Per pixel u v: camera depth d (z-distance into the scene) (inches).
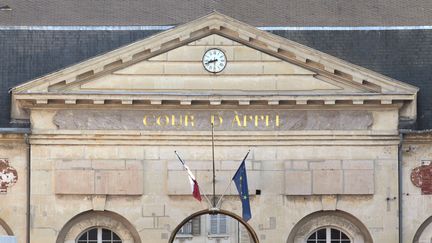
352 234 2169.0
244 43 2148.1
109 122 2149.4
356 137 2158.0
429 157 2164.1
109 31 2252.7
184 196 2155.5
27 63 2219.5
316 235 2171.5
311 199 2160.4
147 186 2154.3
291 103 2146.9
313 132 2156.7
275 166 2158.0
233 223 2177.7
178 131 2151.8
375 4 2321.6
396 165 2160.4
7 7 2305.6
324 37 2253.9
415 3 2325.3
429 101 2193.7
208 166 2154.3
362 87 2149.4
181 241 2177.7
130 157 2153.1
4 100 2177.7
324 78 2151.8
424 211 2161.7
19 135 2142.0
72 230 2155.5
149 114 2153.1
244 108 2154.3
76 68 2128.4
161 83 2144.4
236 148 2158.0
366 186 2159.2
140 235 2153.1
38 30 2242.9
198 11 2332.7
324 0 2324.1
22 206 2146.9
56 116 2148.1
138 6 2333.9
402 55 2236.7
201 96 2135.8
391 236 2160.4
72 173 2146.9
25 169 2146.9
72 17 2309.3
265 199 2158.0
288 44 2137.1
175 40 2139.5
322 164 2159.2
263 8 2321.6
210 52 2146.9
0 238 1983.3
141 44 2132.1
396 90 2143.2
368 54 2239.2
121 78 2142.0
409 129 2158.0
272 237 2159.2
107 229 2161.7
